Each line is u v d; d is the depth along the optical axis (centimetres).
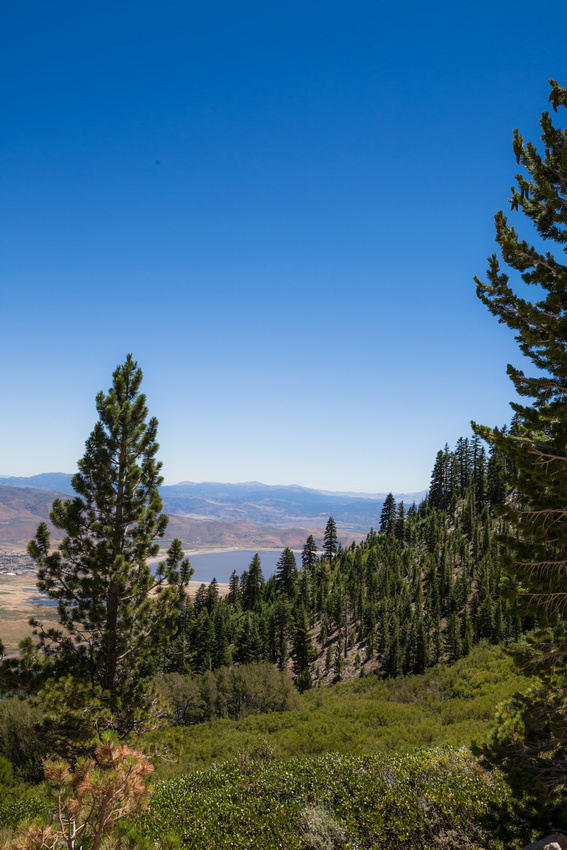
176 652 7381
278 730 2967
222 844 925
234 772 1412
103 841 610
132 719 1507
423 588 9100
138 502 1686
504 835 809
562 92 863
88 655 1589
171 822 1038
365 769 1248
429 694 3669
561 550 766
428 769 1158
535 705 858
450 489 12625
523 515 780
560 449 759
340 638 8444
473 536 9831
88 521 1650
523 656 849
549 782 769
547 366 867
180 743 1551
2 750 2500
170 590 1683
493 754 852
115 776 521
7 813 1060
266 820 1023
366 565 10944
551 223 887
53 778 538
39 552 1579
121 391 1759
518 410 845
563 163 793
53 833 525
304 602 10075
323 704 4631
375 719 2800
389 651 6203
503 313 920
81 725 1364
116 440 1678
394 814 971
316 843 916
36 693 1409
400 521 12044
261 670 5197
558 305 828
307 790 1154
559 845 713
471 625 6469
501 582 838
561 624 841
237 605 11306
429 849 847
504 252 898
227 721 3538
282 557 9981
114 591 1614
